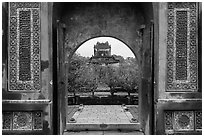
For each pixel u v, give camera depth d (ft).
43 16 21.44
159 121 21.18
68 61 25.11
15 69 21.74
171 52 21.66
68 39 24.91
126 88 60.18
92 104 53.01
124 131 25.96
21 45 21.71
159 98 21.35
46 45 21.43
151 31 21.57
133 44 24.94
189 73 21.70
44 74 21.42
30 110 21.29
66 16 24.91
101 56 57.26
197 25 21.71
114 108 47.60
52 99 21.58
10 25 21.75
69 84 57.67
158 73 21.38
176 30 21.63
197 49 21.68
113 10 24.91
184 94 21.45
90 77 62.95
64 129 25.40
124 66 64.59
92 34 24.89
